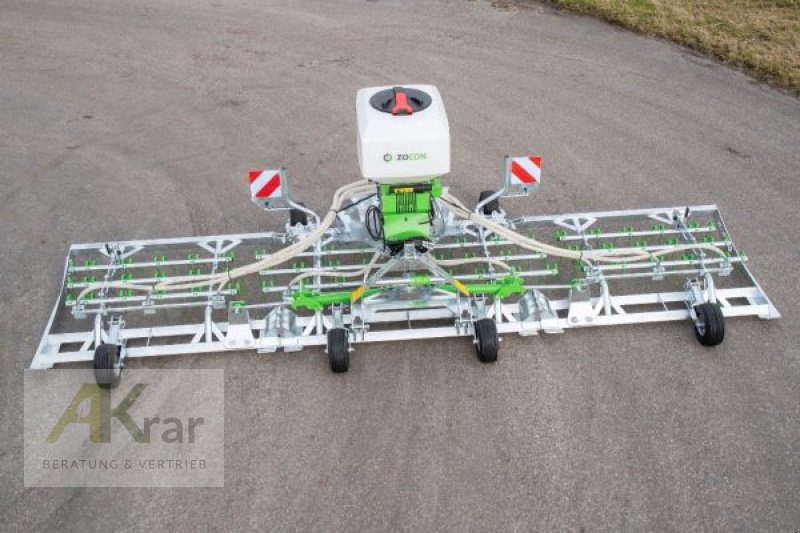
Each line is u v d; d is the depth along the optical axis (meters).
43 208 8.41
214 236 7.17
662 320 6.50
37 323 6.78
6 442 5.64
